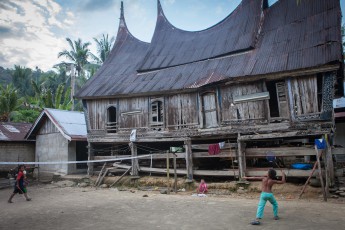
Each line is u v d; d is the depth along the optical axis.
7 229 8.20
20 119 34.06
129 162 20.02
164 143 21.09
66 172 21.56
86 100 20.38
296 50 14.11
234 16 20.25
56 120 22.11
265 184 8.11
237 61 16.20
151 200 12.52
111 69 22.47
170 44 22.16
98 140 19.59
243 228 7.45
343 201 10.80
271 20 17.66
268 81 14.34
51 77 54.12
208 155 15.59
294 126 13.20
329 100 12.48
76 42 48.72
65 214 10.05
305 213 8.94
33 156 25.38
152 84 18.05
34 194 15.59
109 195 14.51
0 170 22.94
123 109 19.06
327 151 12.21
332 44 12.91
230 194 13.59
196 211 9.85
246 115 14.65
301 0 16.91
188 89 16.22
